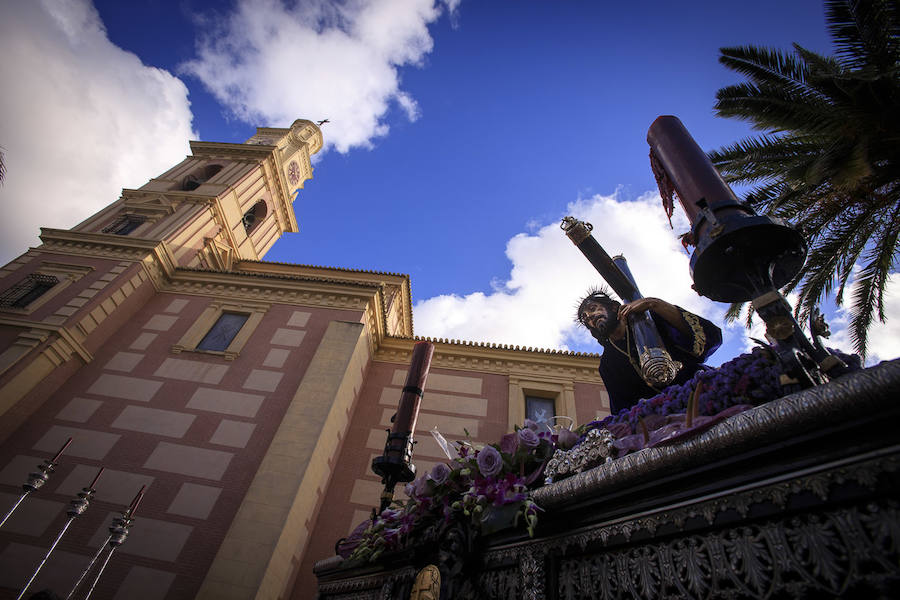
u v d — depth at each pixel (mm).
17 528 8547
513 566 1542
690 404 1317
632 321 1923
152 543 8477
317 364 11766
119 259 14203
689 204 1497
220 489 9328
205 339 12922
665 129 1782
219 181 19562
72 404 10867
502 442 1857
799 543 871
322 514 10312
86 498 6523
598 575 1264
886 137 6129
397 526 2230
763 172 7988
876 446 799
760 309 1229
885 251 7145
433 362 14219
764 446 948
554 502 1409
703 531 1056
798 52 7914
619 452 1404
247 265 19156
